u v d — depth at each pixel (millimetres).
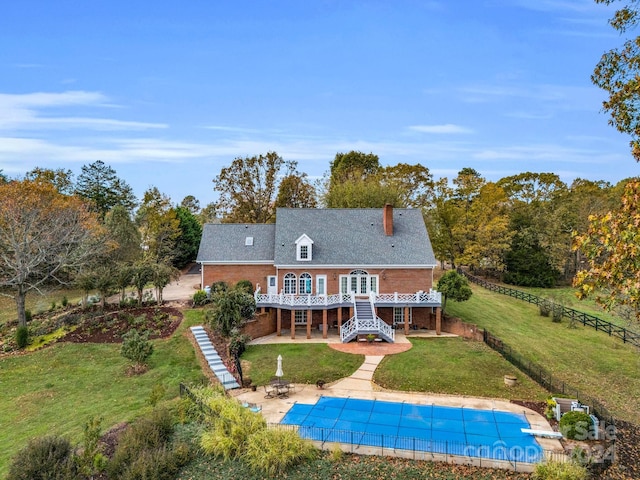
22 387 24656
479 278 66625
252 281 40531
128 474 15312
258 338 34625
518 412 21016
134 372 26094
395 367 27312
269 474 16156
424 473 16047
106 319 33375
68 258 38938
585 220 64000
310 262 38219
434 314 37375
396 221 42375
